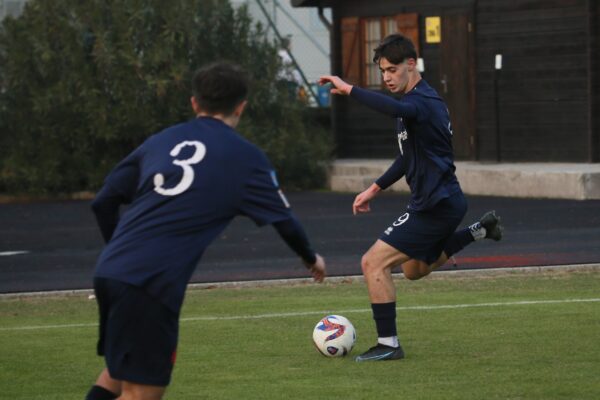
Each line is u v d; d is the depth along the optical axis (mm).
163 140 16172
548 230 46750
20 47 67750
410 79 24156
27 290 36375
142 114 66250
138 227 15727
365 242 46156
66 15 67625
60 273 40406
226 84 16219
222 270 39719
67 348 26641
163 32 67125
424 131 23891
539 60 64250
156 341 15688
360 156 75000
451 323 28375
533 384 21547
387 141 73125
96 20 67125
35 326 29984
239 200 15906
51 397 21750
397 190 66250
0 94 68562
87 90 66250
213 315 30859
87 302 34406
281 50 74000
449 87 69375
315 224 52531
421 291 34000
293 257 42750
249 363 24250
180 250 15617
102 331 16172
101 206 16547
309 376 22812
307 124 74188
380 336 24344
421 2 70375
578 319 28516
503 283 35312
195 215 15688
